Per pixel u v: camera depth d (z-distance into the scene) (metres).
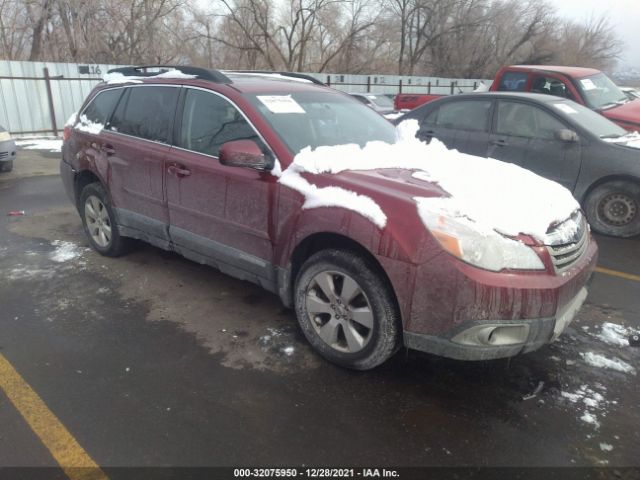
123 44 23.64
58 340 3.46
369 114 4.41
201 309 3.94
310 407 2.81
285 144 3.39
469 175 3.20
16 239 5.53
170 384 2.99
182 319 3.78
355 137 3.90
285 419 2.71
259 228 3.40
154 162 4.07
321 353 3.23
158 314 3.85
